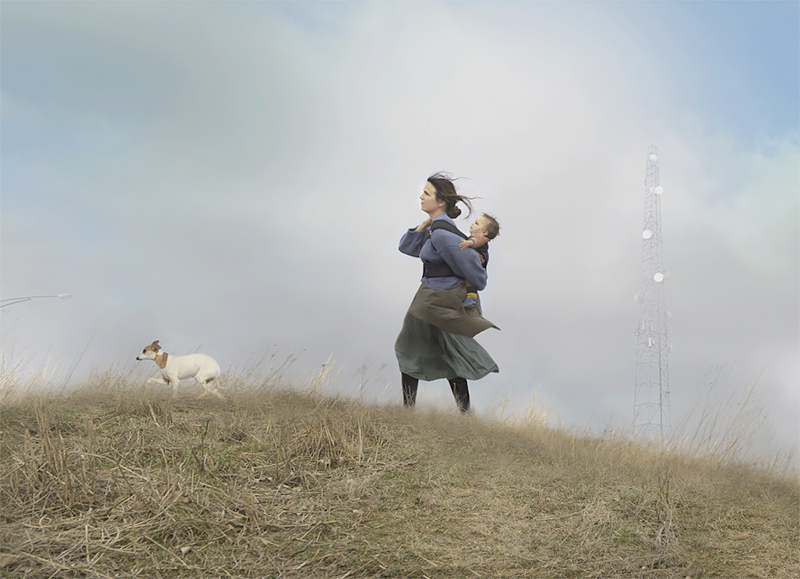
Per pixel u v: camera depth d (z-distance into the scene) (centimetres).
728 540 336
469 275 644
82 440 402
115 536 287
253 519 312
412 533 315
